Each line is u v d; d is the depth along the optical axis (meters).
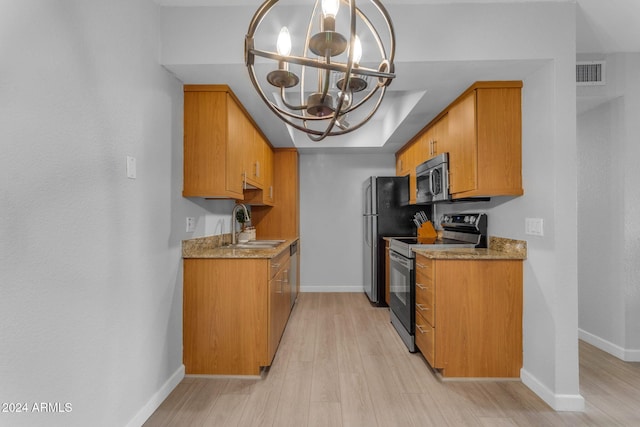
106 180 1.46
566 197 1.89
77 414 1.29
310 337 2.93
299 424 1.71
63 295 1.22
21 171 1.06
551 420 1.76
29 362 1.09
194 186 2.24
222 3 1.95
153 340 1.85
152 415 1.79
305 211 4.86
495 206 2.53
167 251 2.02
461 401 1.93
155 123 1.90
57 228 1.19
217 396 1.98
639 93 2.54
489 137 2.22
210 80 2.18
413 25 1.95
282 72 0.90
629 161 2.55
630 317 2.54
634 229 2.55
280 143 4.11
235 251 2.42
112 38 1.51
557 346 1.88
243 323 2.22
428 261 2.29
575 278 1.88
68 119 1.25
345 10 1.97
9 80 1.02
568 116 1.91
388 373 2.27
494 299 2.19
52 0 1.18
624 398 1.99
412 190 3.86
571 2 1.93
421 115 2.98
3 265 1.01
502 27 1.94
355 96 3.46
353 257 4.84
